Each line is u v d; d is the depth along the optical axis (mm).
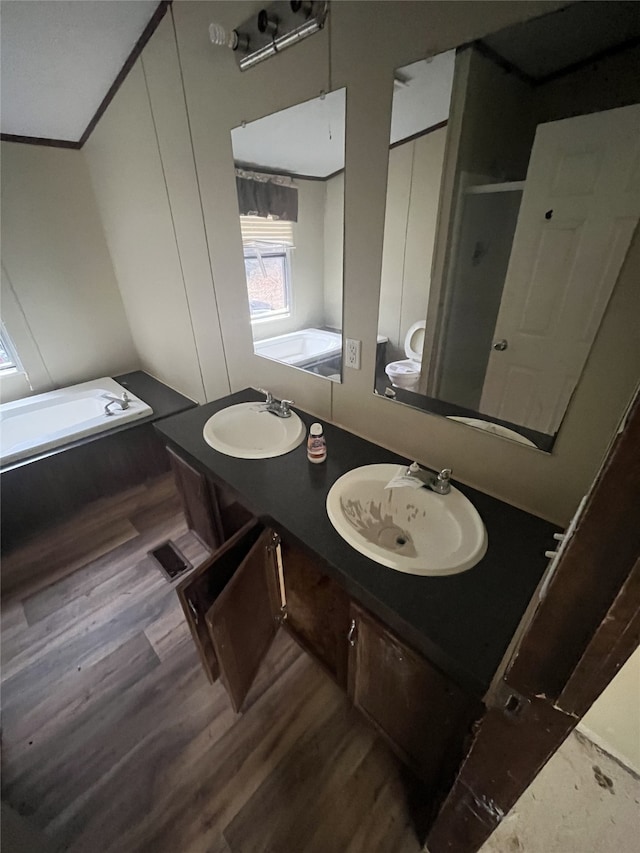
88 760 1213
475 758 695
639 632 396
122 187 2150
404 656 855
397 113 938
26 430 2438
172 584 1813
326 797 1128
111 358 2986
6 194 2217
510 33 730
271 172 1305
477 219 912
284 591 1416
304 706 1339
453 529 1023
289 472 1258
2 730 1290
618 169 693
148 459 2492
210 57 1303
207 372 2291
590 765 1179
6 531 1987
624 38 634
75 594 1769
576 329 835
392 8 852
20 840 875
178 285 2121
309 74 1064
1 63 1490
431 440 1241
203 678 1425
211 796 1134
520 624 747
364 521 1149
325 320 1396
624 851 1018
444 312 1061
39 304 2527
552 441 958
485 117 815
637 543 352
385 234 1095
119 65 1659
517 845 1034
